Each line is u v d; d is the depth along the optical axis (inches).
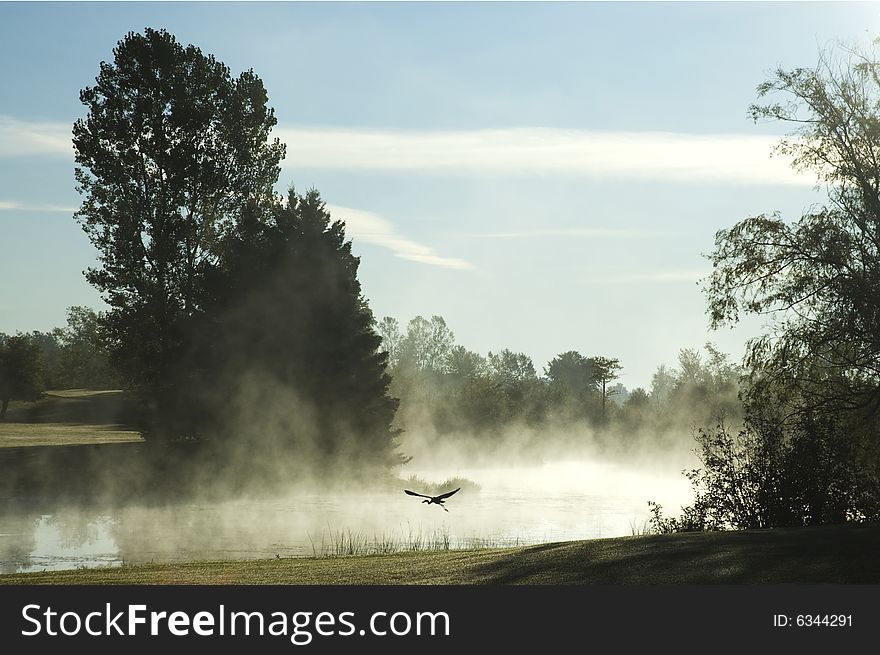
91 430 3376.0
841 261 1144.8
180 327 2268.7
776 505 968.9
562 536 1243.2
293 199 2440.9
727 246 1215.6
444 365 7864.2
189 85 2357.3
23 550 1062.4
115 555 1027.3
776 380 1154.7
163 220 2315.5
